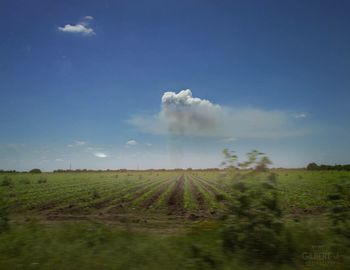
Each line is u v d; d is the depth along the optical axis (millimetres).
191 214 23531
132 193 42781
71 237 10555
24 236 10656
